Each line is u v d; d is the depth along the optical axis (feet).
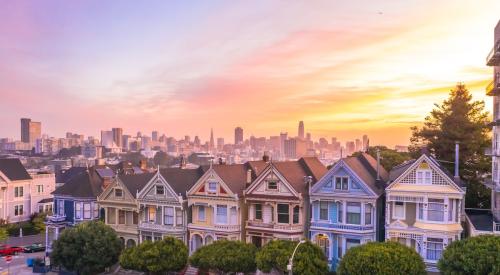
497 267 122.11
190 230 198.29
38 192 354.33
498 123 161.89
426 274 143.54
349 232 169.07
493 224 147.95
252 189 186.91
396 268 136.56
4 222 319.47
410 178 162.20
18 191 338.13
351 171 169.37
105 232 197.16
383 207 176.04
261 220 186.39
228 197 189.06
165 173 208.03
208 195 193.77
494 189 158.51
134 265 175.22
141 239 209.77
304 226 179.63
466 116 222.48
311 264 150.41
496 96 170.71
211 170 193.88
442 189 156.87
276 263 152.97
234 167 204.33
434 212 158.30
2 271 219.41
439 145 222.69
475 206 210.38
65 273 213.46
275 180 181.68
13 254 254.47
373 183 174.70
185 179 213.87
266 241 182.91
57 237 212.23
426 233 157.58
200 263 165.99
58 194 241.96
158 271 173.88
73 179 247.09
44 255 251.60
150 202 207.62
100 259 191.42
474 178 214.48
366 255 139.44
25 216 341.82
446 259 133.59
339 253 172.35
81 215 234.17
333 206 174.60
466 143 215.51
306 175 193.47
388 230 163.43
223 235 189.16
